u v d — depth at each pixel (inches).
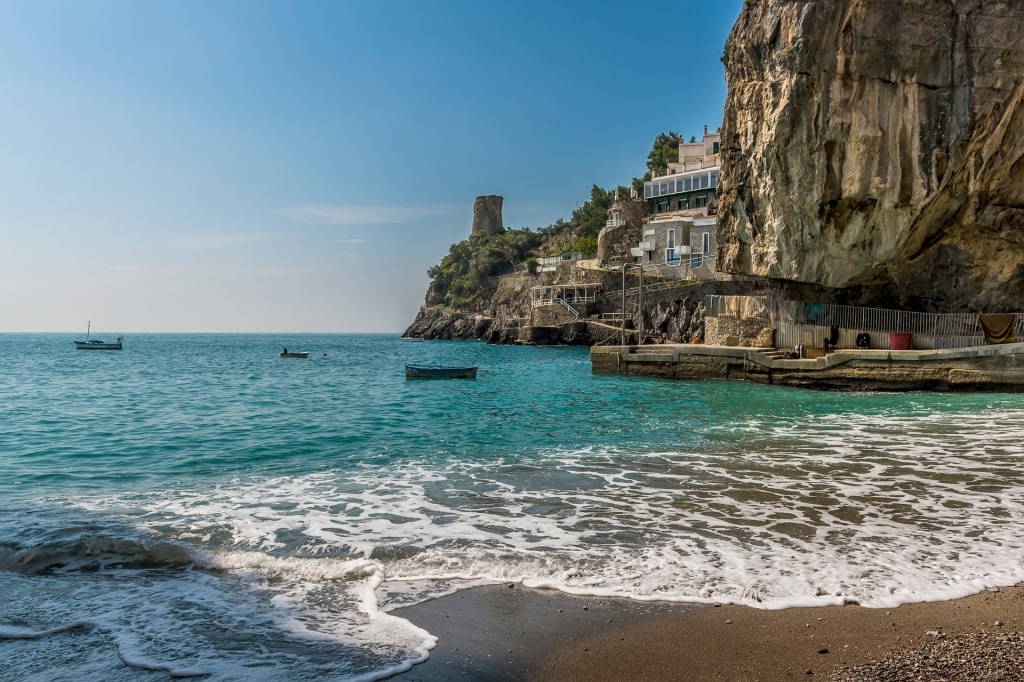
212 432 725.3
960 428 700.0
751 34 1243.8
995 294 1208.8
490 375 1596.9
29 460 571.8
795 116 1149.7
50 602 270.1
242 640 236.7
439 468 525.7
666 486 456.1
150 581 291.9
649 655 225.9
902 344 1187.3
